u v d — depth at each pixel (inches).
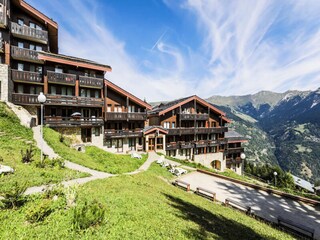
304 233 442.3
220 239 295.3
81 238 222.1
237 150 1776.6
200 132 1482.5
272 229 429.7
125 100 1222.3
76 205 304.5
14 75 868.0
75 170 570.9
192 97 1444.4
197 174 981.2
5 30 887.7
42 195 326.6
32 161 533.3
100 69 1079.0
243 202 632.4
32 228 232.5
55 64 978.7
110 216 290.7
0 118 715.4
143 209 348.8
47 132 822.5
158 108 1587.1
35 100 908.6
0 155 499.5
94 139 1093.1
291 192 853.2
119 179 551.8
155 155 1195.9
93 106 1063.6
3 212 265.1
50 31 1122.0
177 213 373.4
